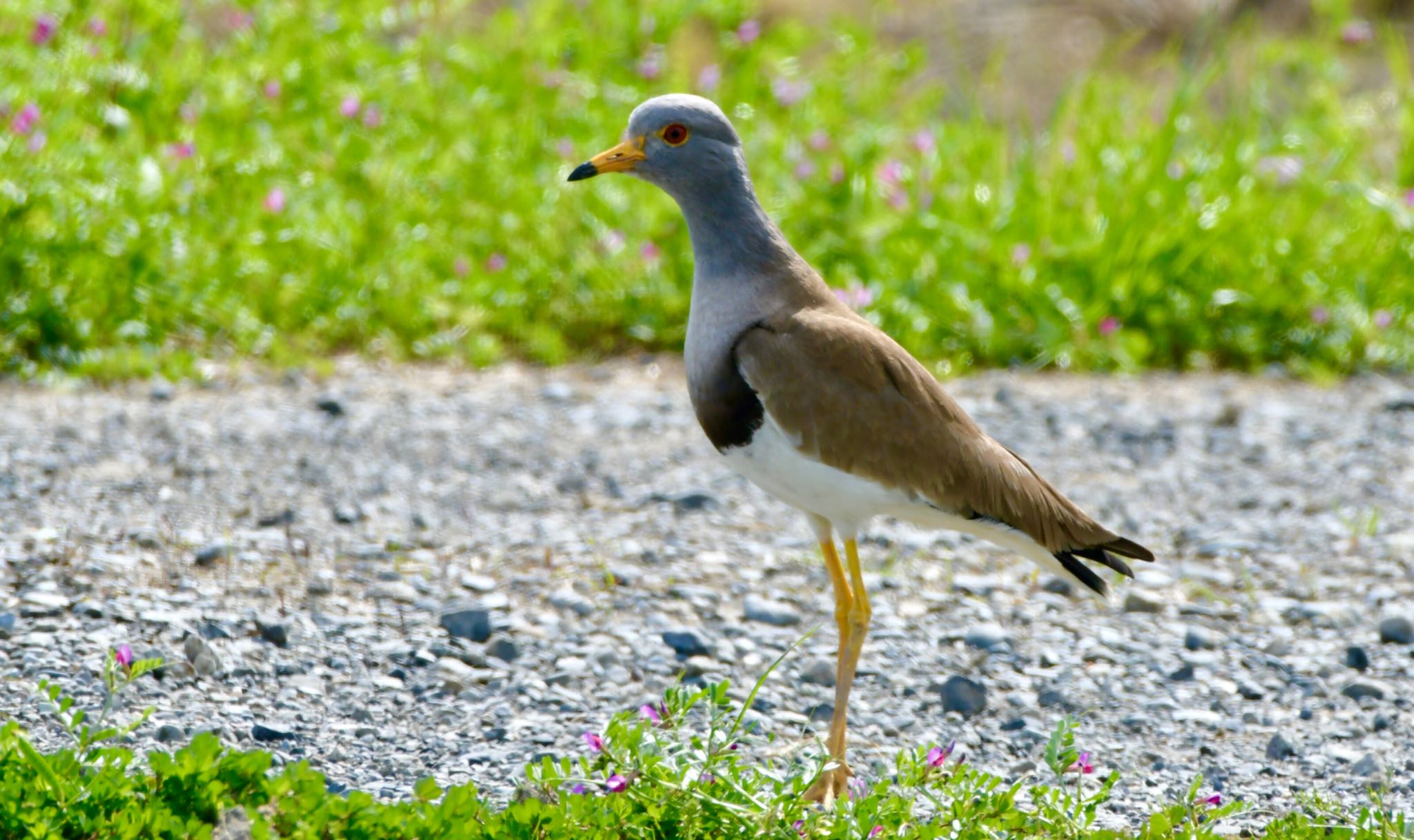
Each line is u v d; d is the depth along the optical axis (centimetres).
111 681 716
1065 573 846
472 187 1762
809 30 2231
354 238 1673
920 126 2023
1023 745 848
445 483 1245
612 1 2086
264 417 1377
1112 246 1720
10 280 1462
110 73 1728
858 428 780
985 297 1697
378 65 1919
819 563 1113
